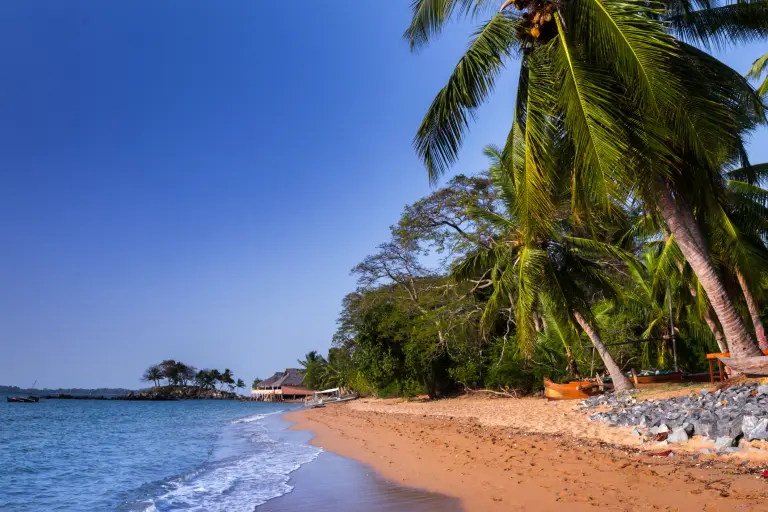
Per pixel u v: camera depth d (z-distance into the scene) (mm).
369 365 38406
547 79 10695
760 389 10250
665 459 8539
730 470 7277
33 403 113250
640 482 7301
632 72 9344
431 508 7555
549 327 27297
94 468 15242
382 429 19797
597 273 21281
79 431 31156
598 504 6590
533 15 10695
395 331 36312
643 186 9859
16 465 16156
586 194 11688
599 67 9969
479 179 28812
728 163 14055
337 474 11312
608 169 8977
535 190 10312
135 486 11641
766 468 7129
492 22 11320
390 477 10344
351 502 8461
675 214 10555
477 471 9672
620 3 9609
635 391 18312
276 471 12438
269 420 36125
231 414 54625
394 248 35719
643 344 28375
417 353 33031
